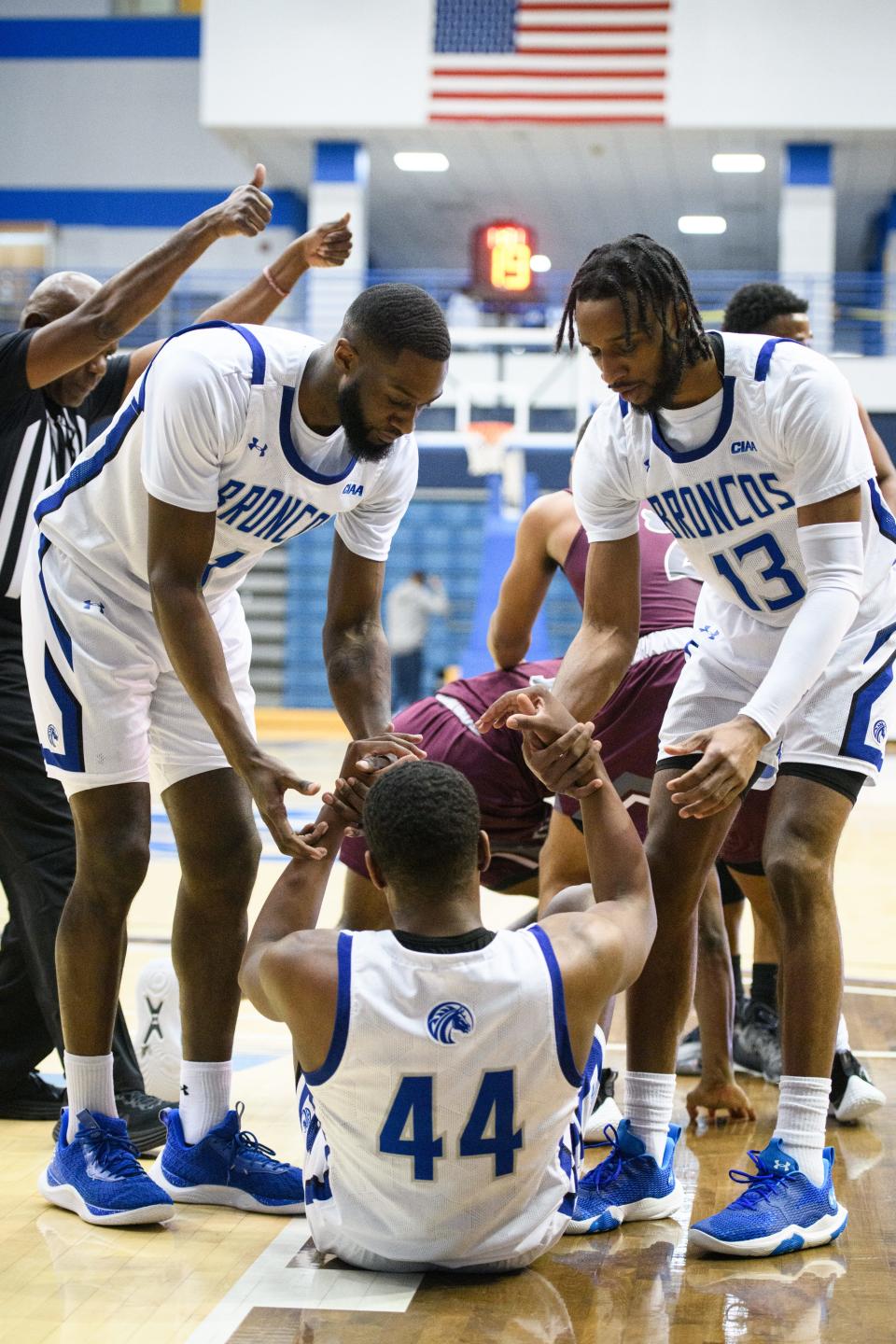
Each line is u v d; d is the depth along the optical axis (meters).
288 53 17.58
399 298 2.53
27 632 2.94
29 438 3.37
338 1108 2.29
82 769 2.80
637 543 3.02
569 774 2.45
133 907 6.44
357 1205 2.40
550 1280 2.44
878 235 21.16
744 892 3.90
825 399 2.61
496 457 16.67
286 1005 2.26
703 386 2.67
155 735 2.89
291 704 18.44
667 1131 2.83
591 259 2.60
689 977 2.81
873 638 2.89
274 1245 2.62
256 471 2.69
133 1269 2.49
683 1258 2.56
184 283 19.48
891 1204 2.88
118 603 2.84
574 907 2.57
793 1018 2.69
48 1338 2.19
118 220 20.67
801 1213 2.61
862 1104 3.42
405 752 2.48
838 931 2.73
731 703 3.00
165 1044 3.59
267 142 18.36
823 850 2.74
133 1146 2.89
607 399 2.96
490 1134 2.27
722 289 19.00
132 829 2.80
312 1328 2.22
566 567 3.79
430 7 17.38
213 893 2.87
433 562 18.17
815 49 17.00
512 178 19.73
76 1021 2.82
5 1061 3.50
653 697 3.60
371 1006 2.23
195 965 2.90
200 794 2.85
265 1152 2.91
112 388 3.57
